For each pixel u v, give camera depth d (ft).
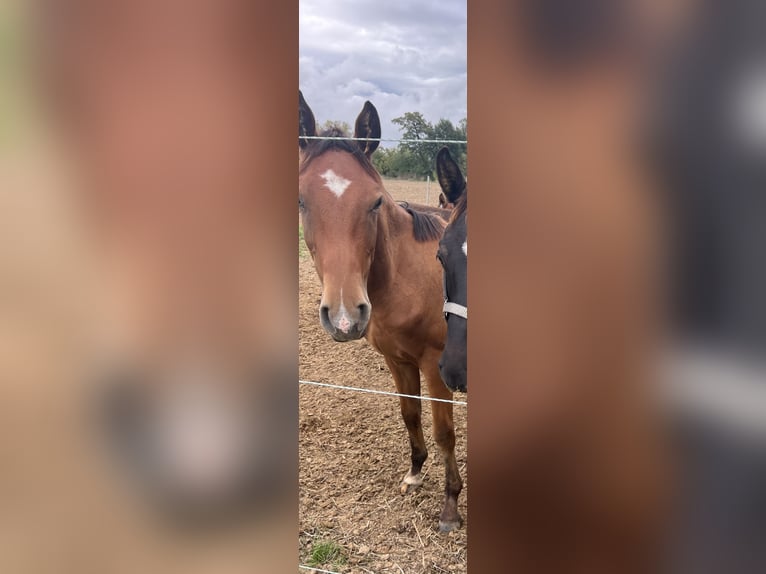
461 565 5.88
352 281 6.02
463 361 5.71
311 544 6.33
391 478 6.12
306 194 6.05
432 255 5.81
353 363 6.19
